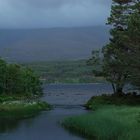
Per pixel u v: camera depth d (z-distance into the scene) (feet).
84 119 147.23
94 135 129.70
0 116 207.92
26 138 140.36
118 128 119.34
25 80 344.69
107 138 119.44
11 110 220.23
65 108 255.91
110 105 208.03
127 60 203.82
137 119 124.57
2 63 323.57
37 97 373.81
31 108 232.12
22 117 204.54
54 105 280.72
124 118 132.87
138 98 230.48
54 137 139.64
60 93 513.04
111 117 136.46
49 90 634.02
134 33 194.29
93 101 243.60
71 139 133.59
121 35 208.44
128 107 181.47
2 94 310.24
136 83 201.77
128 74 219.82
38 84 407.03
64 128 159.84
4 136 145.48
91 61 251.80
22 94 335.26
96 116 146.10
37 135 146.10
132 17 201.98
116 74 234.38
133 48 199.11
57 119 192.13
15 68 334.03
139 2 231.71
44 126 168.96
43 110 241.76
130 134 106.42
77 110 236.84
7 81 322.96
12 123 182.09
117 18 236.63
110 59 233.35
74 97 406.00
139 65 199.72
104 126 126.31
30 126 170.40
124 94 241.35
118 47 227.61
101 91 577.02
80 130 144.97
